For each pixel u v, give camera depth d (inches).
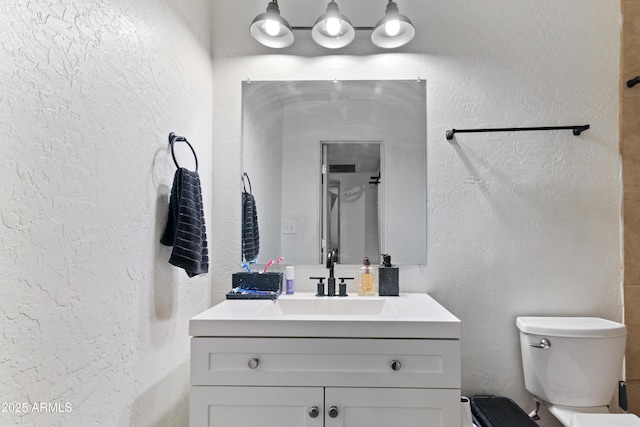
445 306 63.2
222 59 66.5
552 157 63.2
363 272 61.5
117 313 38.8
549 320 59.6
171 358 50.5
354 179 65.6
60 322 30.7
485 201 63.6
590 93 63.4
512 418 52.9
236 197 65.9
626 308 61.2
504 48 64.4
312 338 42.2
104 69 36.6
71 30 32.0
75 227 32.5
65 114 31.3
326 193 65.7
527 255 62.8
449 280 63.4
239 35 66.3
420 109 65.1
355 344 42.0
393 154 65.2
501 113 64.1
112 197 37.9
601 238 62.4
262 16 58.0
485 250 63.2
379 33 60.8
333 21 58.4
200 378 42.1
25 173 27.3
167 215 49.3
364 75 65.8
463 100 64.6
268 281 57.5
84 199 33.7
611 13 63.6
